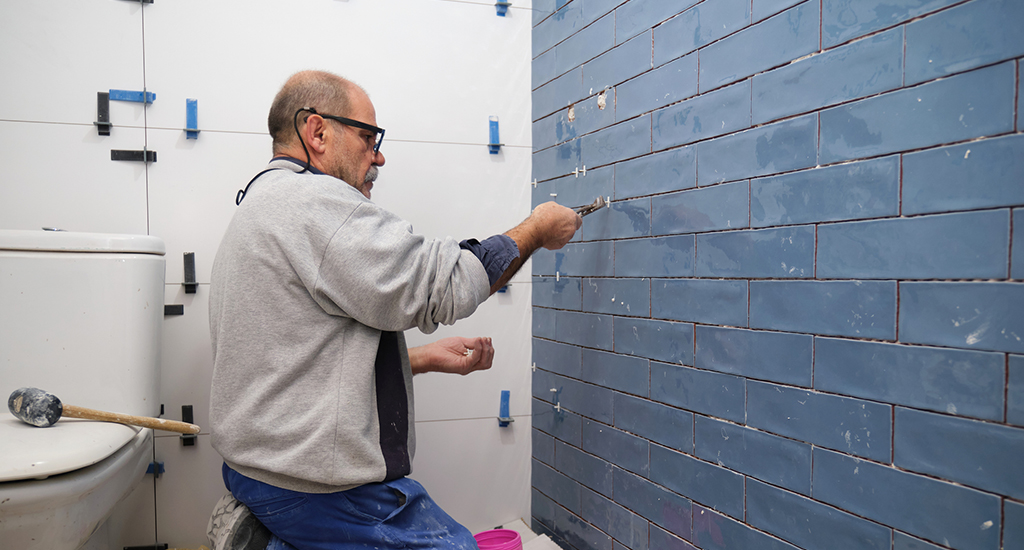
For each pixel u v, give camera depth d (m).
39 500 0.95
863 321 0.93
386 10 1.83
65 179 1.57
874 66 0.91
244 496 1.06
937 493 0.82
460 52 1.92
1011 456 0.74
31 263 1.31
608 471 1.60
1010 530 0.74
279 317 1.01
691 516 1.30
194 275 1.67
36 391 1.10
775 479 1.09
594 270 1.67
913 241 0.85
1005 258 0.74
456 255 1.08
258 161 1.72
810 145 1.02
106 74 1.60
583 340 1.72
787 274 1.06
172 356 1.66
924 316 0.84
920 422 0.84
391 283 0.99
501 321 1.99
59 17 1.56
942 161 0.81
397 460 1.09
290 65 1.74
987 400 0.76
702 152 1.27
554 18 1.86
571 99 1.77
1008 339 0.74
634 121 1.49
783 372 1.07
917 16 0.84
